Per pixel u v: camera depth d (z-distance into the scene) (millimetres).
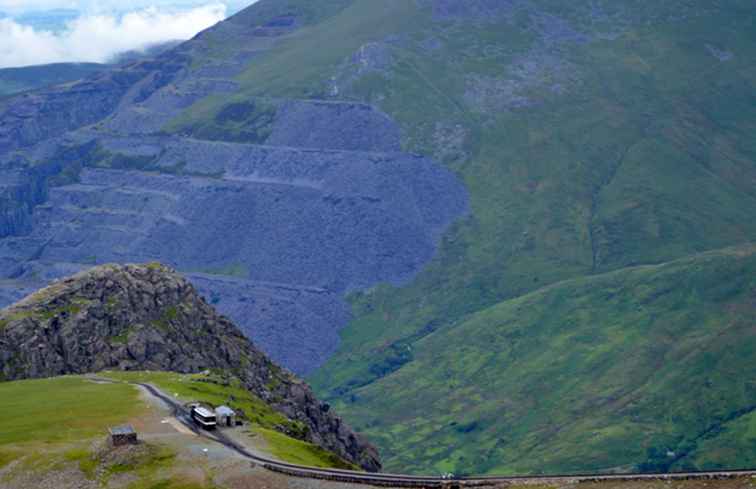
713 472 190250
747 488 181875
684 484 187625
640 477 194125
